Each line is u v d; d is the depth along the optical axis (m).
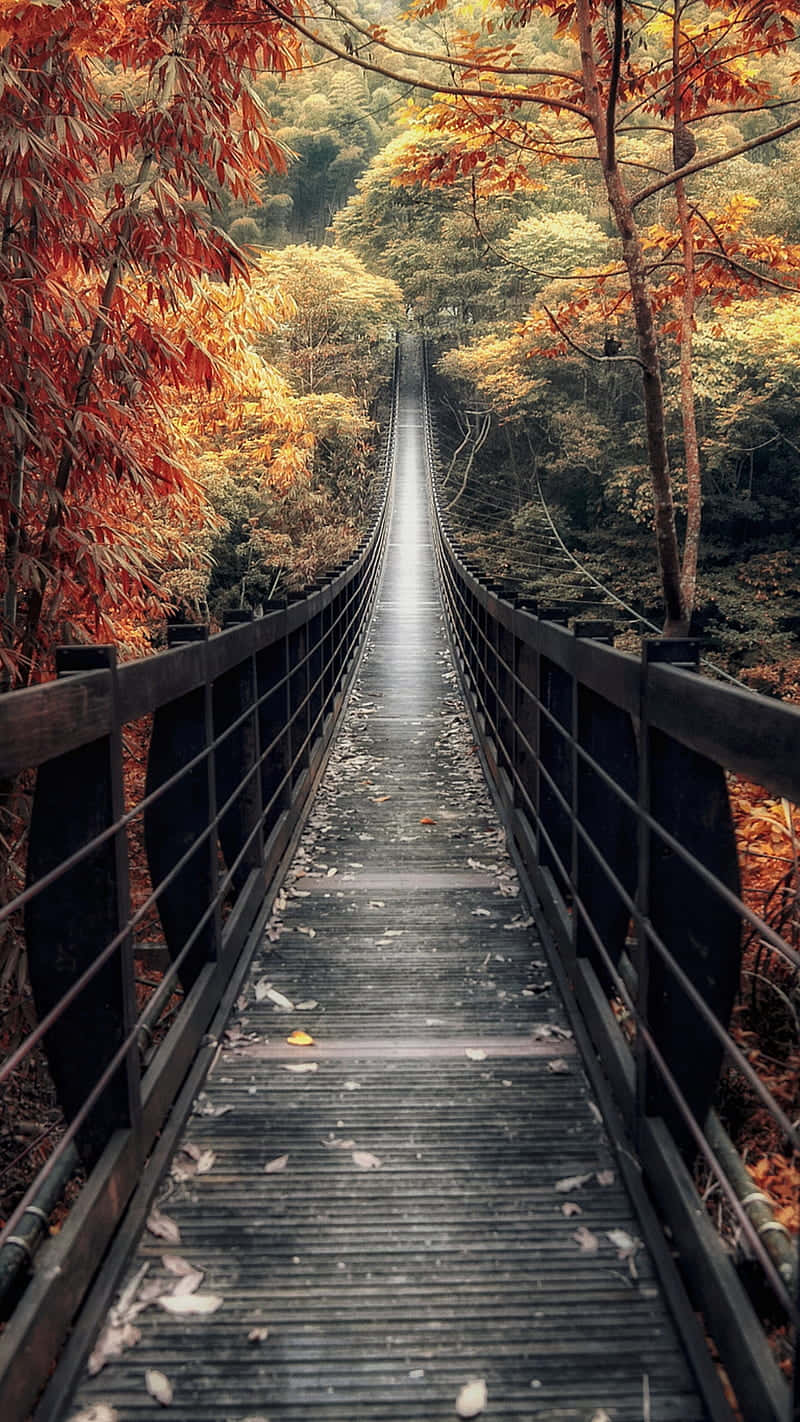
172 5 4.66
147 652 7.44
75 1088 2.15
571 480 31.00
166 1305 1.88
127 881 2.15
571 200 37.56
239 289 6.73
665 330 7.54
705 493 26.53
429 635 14.98
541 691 4.01
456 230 38.50
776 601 23.20
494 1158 2.42
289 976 3.57
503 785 5.75
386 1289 1.95
